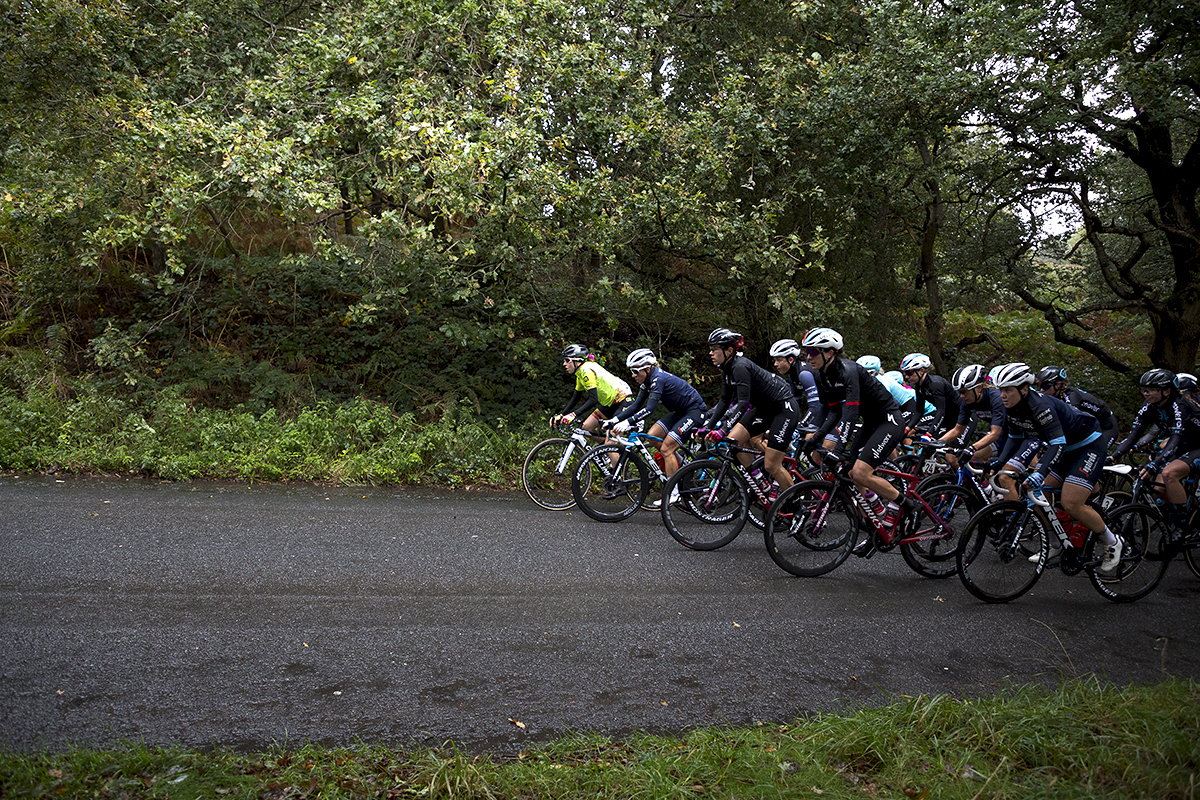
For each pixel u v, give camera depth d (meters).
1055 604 5.09
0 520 5.13
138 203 7.83
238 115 8.04
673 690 3.49
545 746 2.88
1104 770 2.69
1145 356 15.99
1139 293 12.67
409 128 6.91
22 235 8.58
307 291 10.68
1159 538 5.53
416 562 5.02
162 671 3.29
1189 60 9.26
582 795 2.47
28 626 3.59
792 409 5.96
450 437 8.16
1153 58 9.59
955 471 6.05
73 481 6.41
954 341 16.34
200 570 4.53
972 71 8.92
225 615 3.92
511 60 7.76
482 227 8.10
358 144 7.88
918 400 6.75
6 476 6.38
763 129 8.66
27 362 8.26
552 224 8.36
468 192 7.30
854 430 5.96
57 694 3.01
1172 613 5.05
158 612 3.89
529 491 7.13
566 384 10.41
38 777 2.37
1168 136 11.67
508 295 8.91
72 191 7.33
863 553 5.67
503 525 6.16
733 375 5.98
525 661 3.67
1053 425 4.91
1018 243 11.96
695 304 10.97
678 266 10.57
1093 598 5.29
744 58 9.99
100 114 7.79
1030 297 12.78
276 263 10.15
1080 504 5.03
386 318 10.61
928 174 9.94
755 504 6.53
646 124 8.39
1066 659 4.13
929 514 5.55
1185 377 6.02
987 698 3.55
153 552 4.77
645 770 2.61
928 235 12.29
